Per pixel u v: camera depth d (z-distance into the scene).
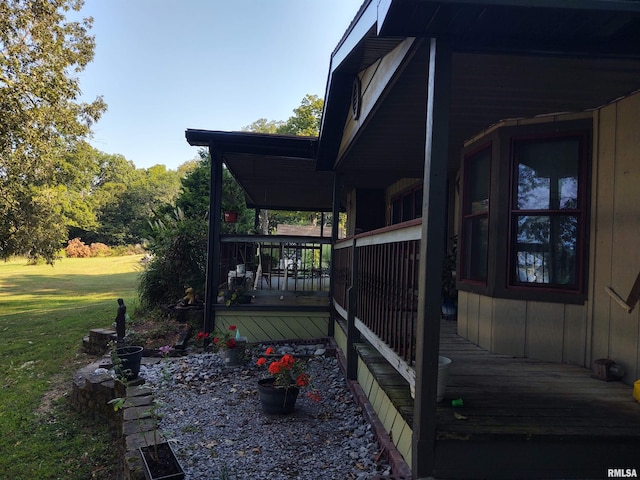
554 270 3.49
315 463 2.88
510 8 1.82
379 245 3.40
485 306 3.87
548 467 2.08
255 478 2.68
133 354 4.73
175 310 7.43
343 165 6.31
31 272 25.64
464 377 2.96
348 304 4.54
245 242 7.23
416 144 4.93
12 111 12.14
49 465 3.52
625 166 2.98
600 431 2.08
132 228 43.28
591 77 2.76
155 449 2.77
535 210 3.56
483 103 3.30
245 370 5.30
